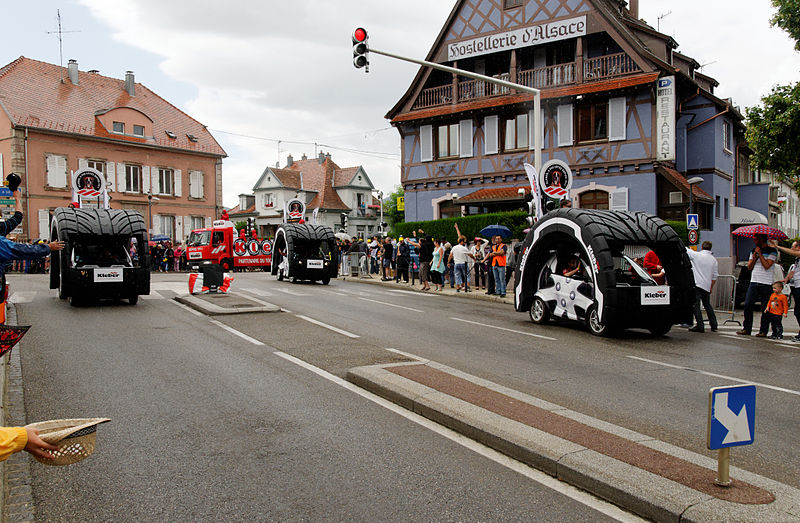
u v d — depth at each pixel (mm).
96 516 3934
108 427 5688
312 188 62469
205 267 16750
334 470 4656
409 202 30047
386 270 25625
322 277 23172
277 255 24938
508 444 4980
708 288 12445
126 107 40750
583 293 11695
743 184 33656
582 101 24922
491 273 18906
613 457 4613
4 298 6109
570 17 24844
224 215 49438
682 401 6758
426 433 5531
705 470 4414
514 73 26328
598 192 24859
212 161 46156
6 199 12852
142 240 14789
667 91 23016
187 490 4312
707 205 27078
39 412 6145
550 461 4586
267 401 6566
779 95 18828
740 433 4090
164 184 43250
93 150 38906
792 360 9312
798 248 11164
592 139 24875
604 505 4078
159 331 11047
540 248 12922
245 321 12266
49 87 39281
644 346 10391
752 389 4121
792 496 3967
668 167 24641
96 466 4758
